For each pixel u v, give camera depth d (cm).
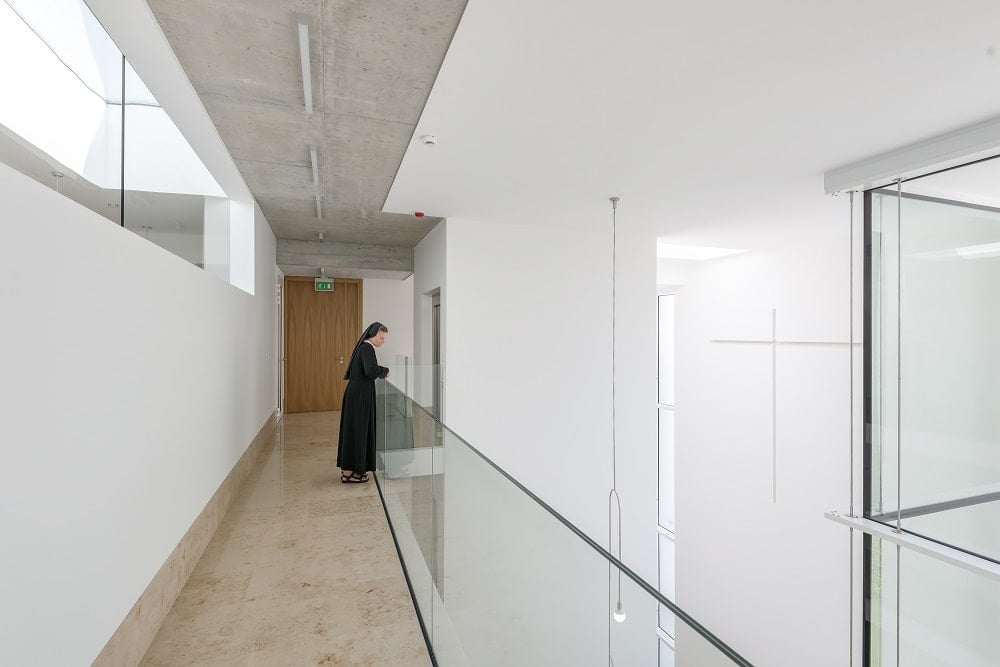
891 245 346
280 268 680
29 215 125
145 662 201
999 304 291
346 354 844
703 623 718
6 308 115
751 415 657
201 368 287
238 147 316
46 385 132
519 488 122
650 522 550
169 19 188
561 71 214
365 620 238
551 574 105
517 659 123
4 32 163
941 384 323
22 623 120
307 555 304
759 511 638
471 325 492
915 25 179
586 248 532
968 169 299
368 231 586
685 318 778
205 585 264
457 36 189
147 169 266
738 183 370
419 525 265
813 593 564
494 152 311
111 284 172
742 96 236
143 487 201
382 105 255
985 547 303
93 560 157
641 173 348
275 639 221
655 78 220
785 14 173
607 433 536
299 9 180
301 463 503
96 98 216
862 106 246
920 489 338
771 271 635
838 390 546
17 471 118
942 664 357
